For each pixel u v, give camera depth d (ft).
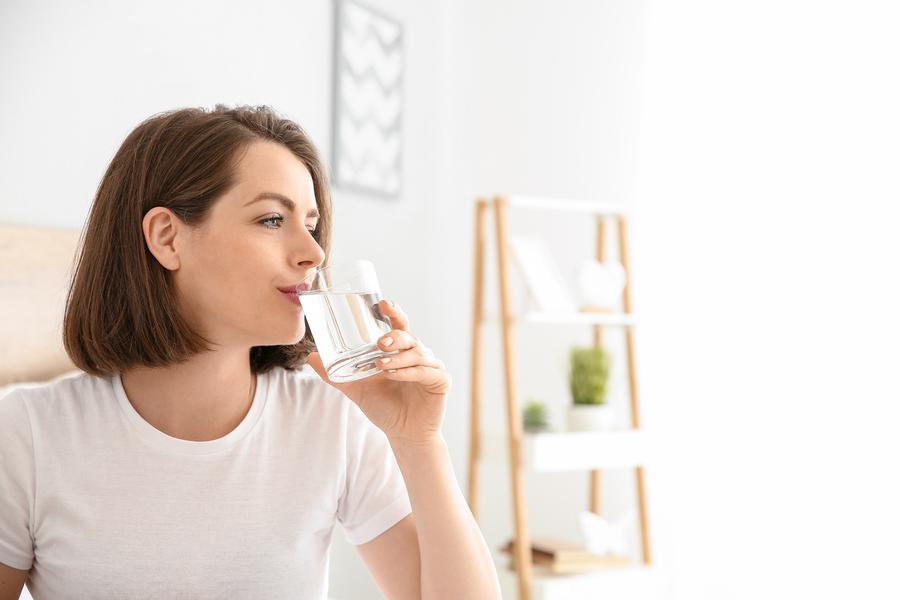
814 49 9.17
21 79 6.40
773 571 9.04
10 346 6.14
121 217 3.19
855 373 8.74
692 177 9.82
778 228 9.26
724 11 9.73
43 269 6.38
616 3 10.47
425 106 10.98
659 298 9.92
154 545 3.14
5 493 3.07
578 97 10.71
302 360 3.58
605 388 9.28
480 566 3.29
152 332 3.14
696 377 9.61
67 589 3.14
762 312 9.29
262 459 3.34
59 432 3.17
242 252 3.08
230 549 3.21
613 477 10.09
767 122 9.39
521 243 9.50
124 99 7.16
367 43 9.89
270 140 3.23
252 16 8.39
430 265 10.89
